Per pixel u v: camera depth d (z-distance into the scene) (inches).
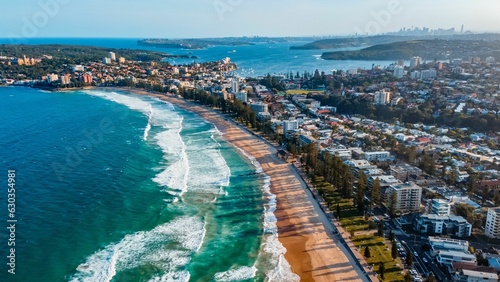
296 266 3809.1
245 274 3690.9
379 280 3521.2
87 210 4859.7
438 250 3865.7
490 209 4333.2
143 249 4065.0
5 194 5221.5
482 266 3558.1
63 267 3703.3
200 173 6264.8
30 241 4128.9
